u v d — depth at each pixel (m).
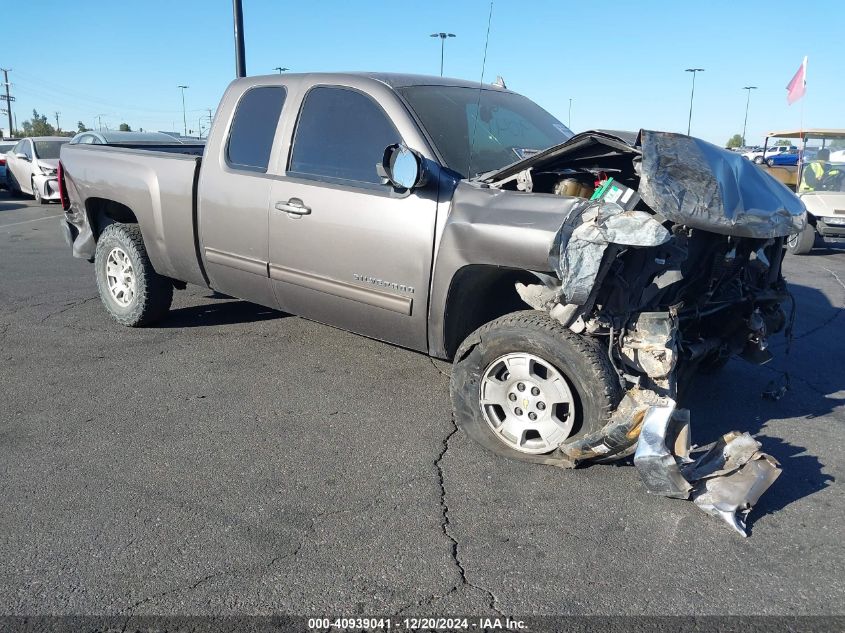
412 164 3.74
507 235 3.52
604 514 3.33
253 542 3.07
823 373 5.51
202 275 5.42
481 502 3.43
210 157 5.16
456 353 3.95
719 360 4.98
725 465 3.37
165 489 3.50
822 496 3.56
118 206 6.21
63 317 6.49
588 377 3.43
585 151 3.80
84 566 2.89
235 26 12.68
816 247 12.52
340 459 3.84
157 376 5.03
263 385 4.89
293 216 4.58
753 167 4.29
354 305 4.42
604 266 3.28
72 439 4.03
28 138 18.84
